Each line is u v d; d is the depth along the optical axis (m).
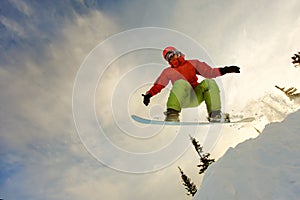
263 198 2.25
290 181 2.21
